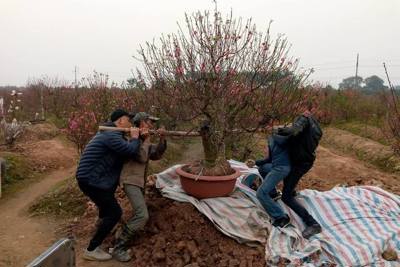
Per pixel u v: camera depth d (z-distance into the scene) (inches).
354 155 495.2
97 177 177.3
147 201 215.5
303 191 219.3
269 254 172.2
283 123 221.9
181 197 205.5
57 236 221.0
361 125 651.5
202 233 187.6
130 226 183.2
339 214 197.3
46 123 616.4
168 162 419.5
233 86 193.6
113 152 180.1
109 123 190.1
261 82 204.2
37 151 429.4
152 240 190.2
